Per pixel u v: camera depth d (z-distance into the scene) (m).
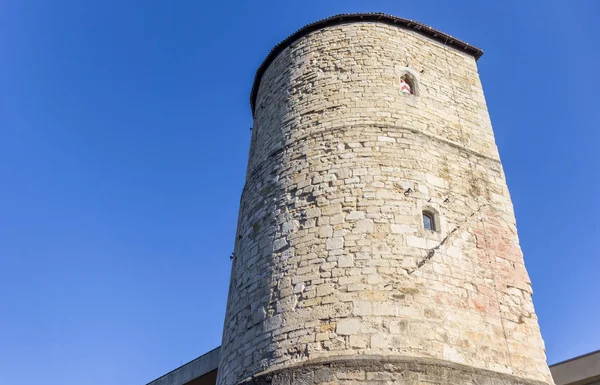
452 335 10.05
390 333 9.67
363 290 10.16
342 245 10.80
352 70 13.91
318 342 9.76
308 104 13.71
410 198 11.52
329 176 11.95
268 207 12.53
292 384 9.31
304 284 10.59
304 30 15.48
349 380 9.05
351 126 12.70
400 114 13.05
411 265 10.55
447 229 11.48
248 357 10.59
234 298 12.30
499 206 12.80
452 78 14.85
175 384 20.12
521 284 11.74
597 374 14.88
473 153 13.41
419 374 9.12
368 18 15.02
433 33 15.30
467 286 10.88
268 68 16.42
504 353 10.46
